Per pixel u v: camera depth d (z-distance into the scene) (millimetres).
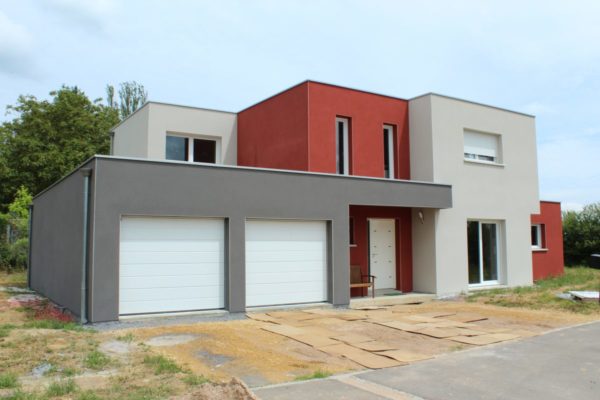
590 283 16781
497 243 17172
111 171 9805
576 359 7074
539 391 5656
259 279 11641
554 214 20594
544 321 10352
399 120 15750
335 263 12547
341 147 14664
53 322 9570
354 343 8180
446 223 15336
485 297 14422
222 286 11117
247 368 6664
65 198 11969
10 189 28297
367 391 5621
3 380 5637
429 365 6797
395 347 7965
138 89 41438
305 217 12133
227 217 11078
